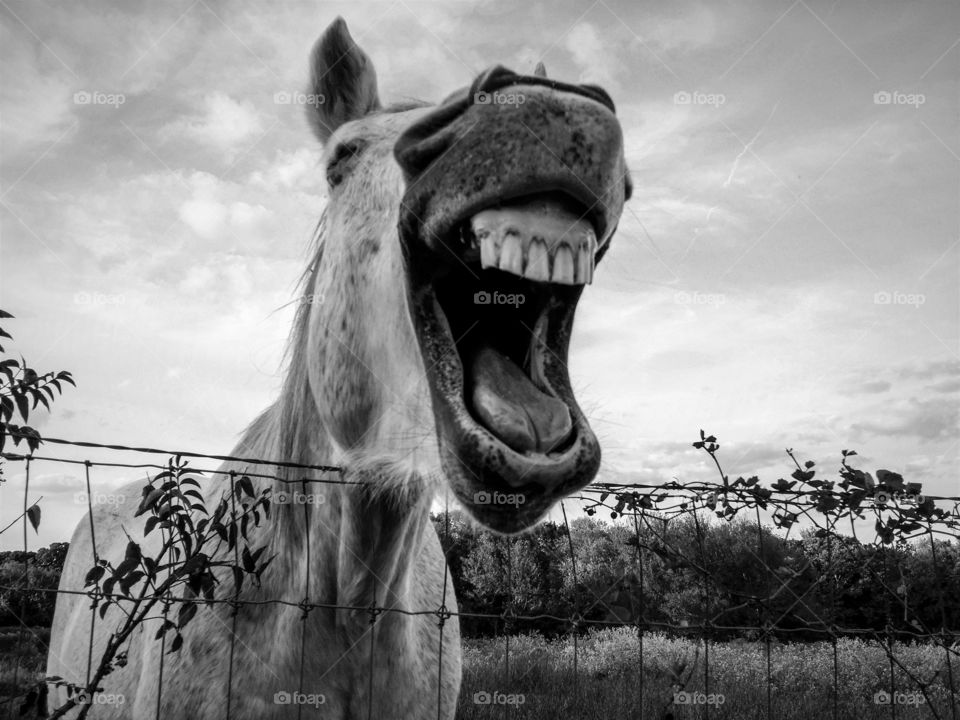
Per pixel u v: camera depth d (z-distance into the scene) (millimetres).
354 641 2018
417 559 2584
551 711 5520
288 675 1965
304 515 2057
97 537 3688
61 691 3381
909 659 6262
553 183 1306
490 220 1341
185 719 2025
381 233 1816
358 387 1873
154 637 2240
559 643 7863
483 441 1305
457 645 2676
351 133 2066
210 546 2307
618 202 1400
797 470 2691
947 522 2594
